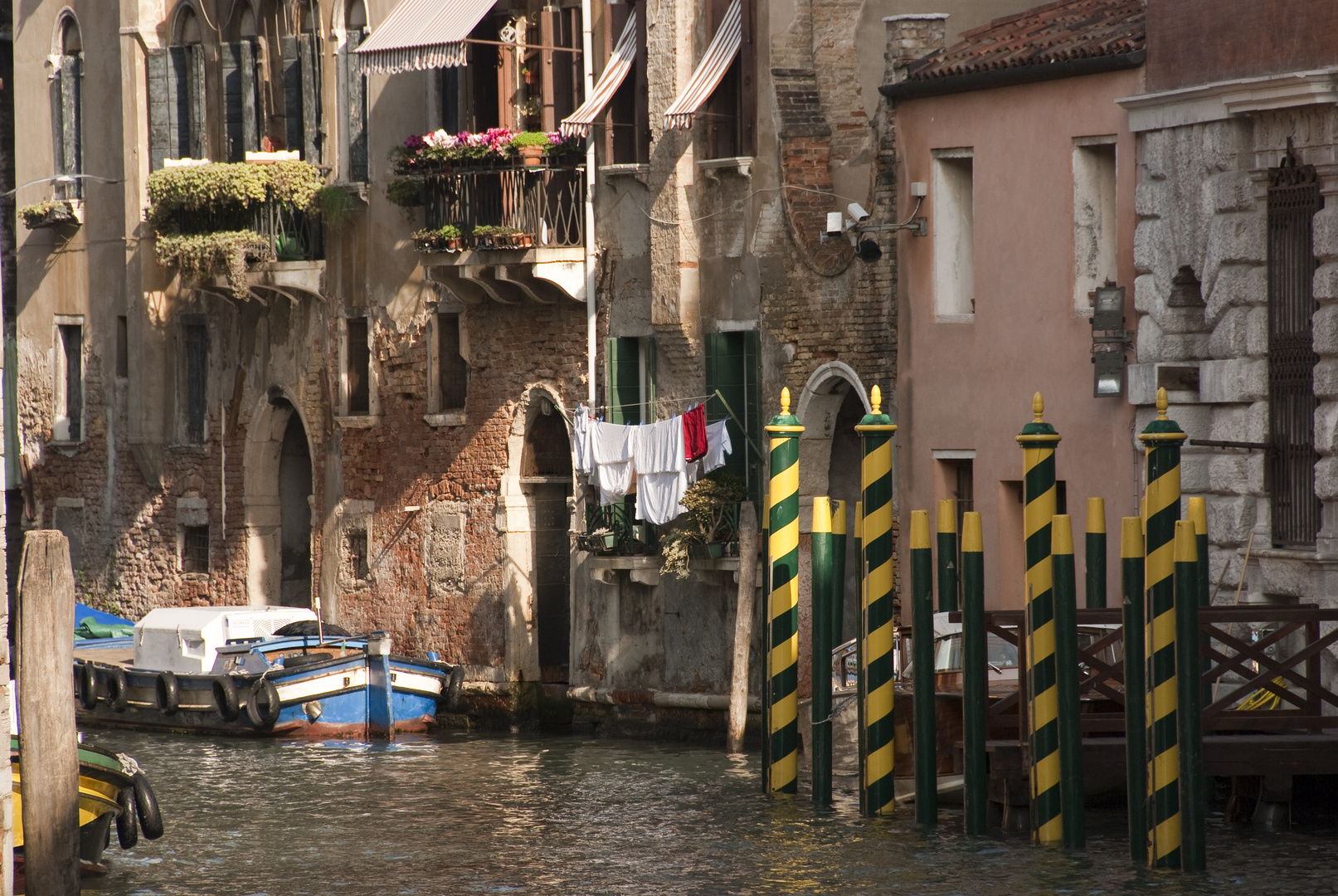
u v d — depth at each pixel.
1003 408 51.84
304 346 71.75
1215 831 40.28
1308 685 40.22
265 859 42.41
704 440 56.88
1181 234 47.12
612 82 60.62
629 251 60.91
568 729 63.66
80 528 82.38
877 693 42.66
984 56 52.25
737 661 55.00
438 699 62.62
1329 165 43.59
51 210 80.94
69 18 81.25
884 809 42.91
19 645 35.59
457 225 62.69
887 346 54.81
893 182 54.66
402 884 39.75
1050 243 50.62
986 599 52.22
